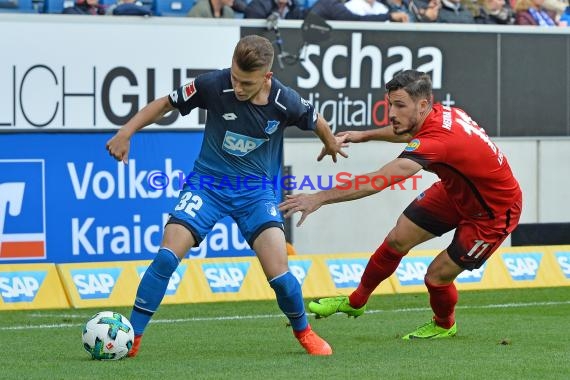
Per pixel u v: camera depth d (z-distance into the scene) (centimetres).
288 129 3094
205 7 3222
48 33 2845
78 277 2692
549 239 3297
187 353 1888
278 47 3047
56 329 2262
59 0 3259
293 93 1772
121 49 2908
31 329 2262
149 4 3453
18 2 3259
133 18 2916
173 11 3469
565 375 1645
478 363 1755
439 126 1838
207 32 2988
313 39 3072
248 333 2183
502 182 1911
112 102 2906
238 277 2798
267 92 1744
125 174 2911
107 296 2692
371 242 3192
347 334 2152
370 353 1870
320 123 1814
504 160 1923
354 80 3128
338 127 3119
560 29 3334
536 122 3331
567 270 3083
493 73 3272
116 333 1780
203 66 2989
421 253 2978
